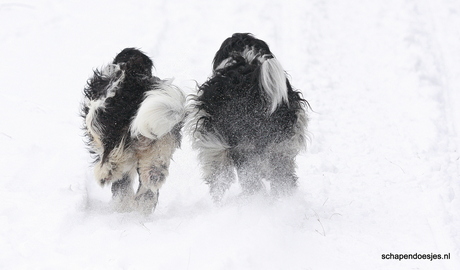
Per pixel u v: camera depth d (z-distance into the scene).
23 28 21.97
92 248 9.16
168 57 19.89
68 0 23.92
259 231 9.42
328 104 17.50
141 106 10.32
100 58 20.14
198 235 9.31
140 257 8.78
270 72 10.52
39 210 10.34
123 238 9.46
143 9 23.22
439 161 13.95
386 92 18.34
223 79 10.82
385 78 19.16
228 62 11.17
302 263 8.98
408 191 12.43
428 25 22.52
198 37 21.38
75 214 10.33
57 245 9.20
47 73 19.17
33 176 12.16
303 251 9.38
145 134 10.44
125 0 23.88
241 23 22.31
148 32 21.62
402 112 17.00
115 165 10.98
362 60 20.34
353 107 17.41
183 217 10.73
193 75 18.12
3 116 15.64
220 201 11.48
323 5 23.84
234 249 8.81
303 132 11.60
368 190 12.62
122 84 10.94
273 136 10.95
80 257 8.83
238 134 10.88
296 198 11.62
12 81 18.52
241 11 23.14
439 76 19.34
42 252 8.96
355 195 12.38
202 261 8.63
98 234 9.56
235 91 10.67
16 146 13.63
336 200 12.12
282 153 11.34
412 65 19.62
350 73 19.56
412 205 11.74
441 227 10.66
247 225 9.70
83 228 9.95
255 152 11.14
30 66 19.59
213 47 20.72
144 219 10.81
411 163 13.94
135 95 10.95
